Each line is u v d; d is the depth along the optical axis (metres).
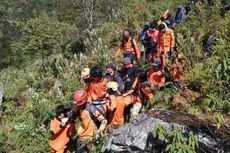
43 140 7.86
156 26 9.86
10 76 13.97
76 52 14.15
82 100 5.93
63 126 6.22
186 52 8.37
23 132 8.15
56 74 11.64
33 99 9.45
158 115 5.66
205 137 5.14
